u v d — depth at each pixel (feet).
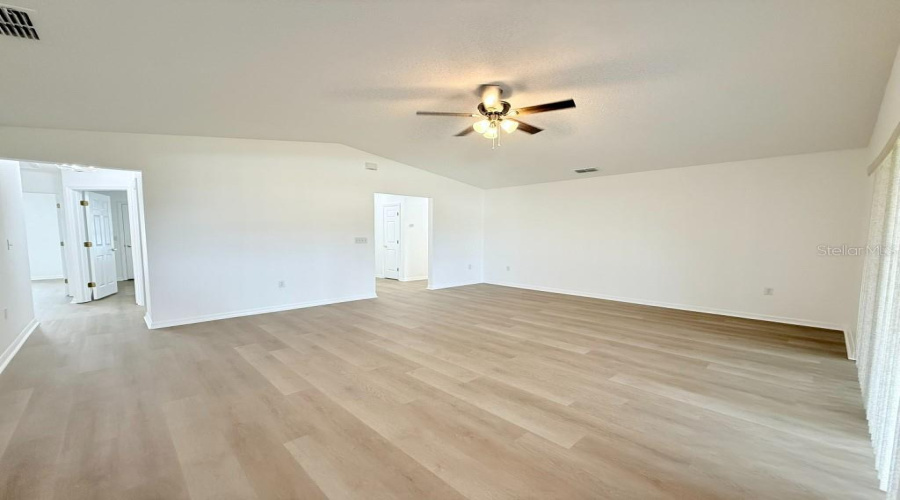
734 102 11.37
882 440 6.21
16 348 12.39
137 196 17.19
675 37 8.56
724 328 15.14
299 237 18.69
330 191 19.60
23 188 22.25
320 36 8.63
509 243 26.45
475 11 7.82
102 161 13.74
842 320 14.62
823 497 5.68
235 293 16.90
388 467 6.38
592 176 21.59
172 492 5.78
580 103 12.43
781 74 9.63
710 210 17.62
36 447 6.94
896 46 8.05
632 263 20.35
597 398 8.97
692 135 14.26
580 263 22.57
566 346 12.86
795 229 15.51
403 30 8.46
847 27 7.73
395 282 28.40
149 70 9.62
